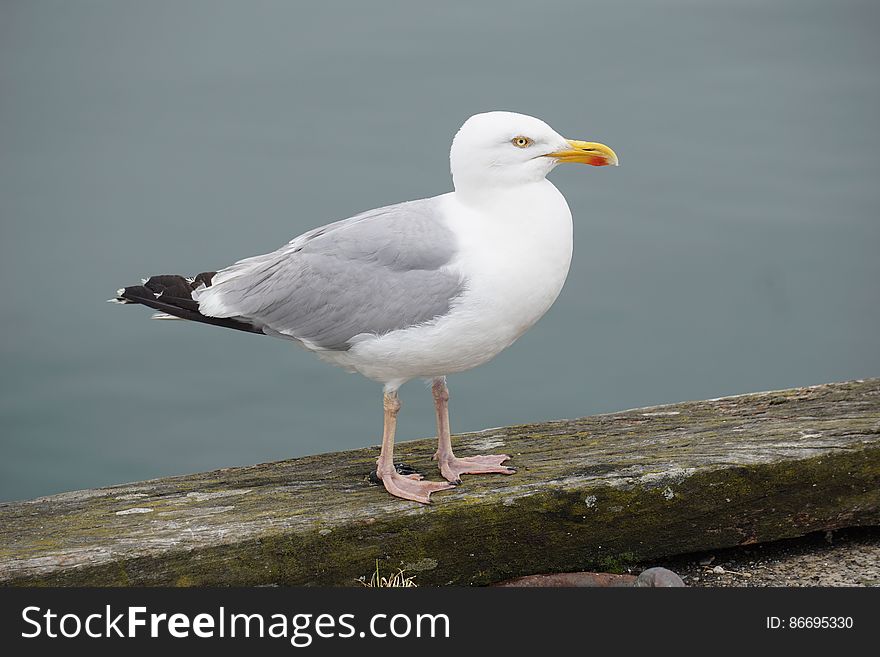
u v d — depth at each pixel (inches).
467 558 223.9
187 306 246.4
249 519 221.5
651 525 226.7
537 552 226.1
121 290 249.8
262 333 247.0
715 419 266.8
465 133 228.5
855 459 227.5
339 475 249.4
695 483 225.0
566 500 223.1
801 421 255.1
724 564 232.7
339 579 219.8
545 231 225.6
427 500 223.9
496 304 225.5
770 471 225.8
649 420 272.5
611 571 229.1
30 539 216.5
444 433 244.4
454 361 233.5
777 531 230.2
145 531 218.2
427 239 228.7
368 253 232.7
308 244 241.1
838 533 241.0
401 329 228.4
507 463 245.8
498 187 227.5
